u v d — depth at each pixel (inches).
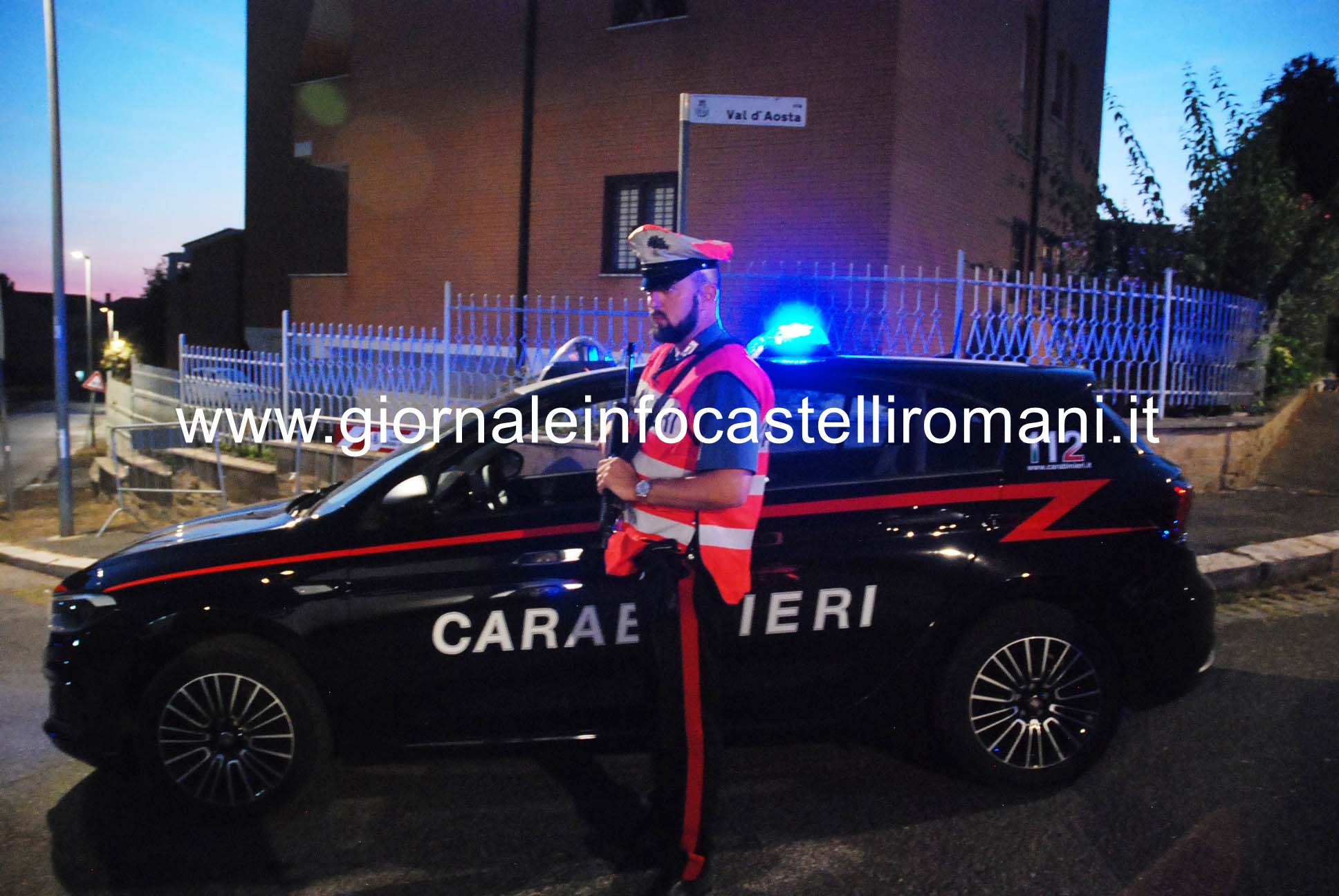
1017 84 527.2
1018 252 548.1
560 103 504.1
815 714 137.5
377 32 573.6
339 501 142.2
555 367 236.1
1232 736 154.7
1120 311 327.9
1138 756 148.6
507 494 138.0
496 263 533.3
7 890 119.4
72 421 1461.6
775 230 440.1
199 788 133.6
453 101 542.9
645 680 134.2
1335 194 404.2
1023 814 132.6
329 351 395.5
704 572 114.0
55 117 391.2
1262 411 378.0
